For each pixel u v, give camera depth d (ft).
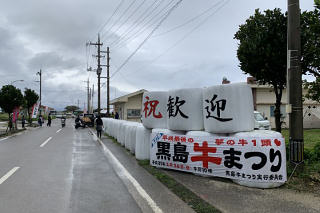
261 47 22.40
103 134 62.75
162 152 23.12
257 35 22.89
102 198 15.52
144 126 27.43
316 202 14.38
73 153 32.73
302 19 22.72
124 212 13.39
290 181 17.80
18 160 27.71
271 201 14.66
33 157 29.63
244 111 18.58
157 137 23.76
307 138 41.24
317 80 21.83
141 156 27.20
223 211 13.30
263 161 17.03
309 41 22.16
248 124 18.75
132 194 16.26
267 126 48.26
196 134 20.63
